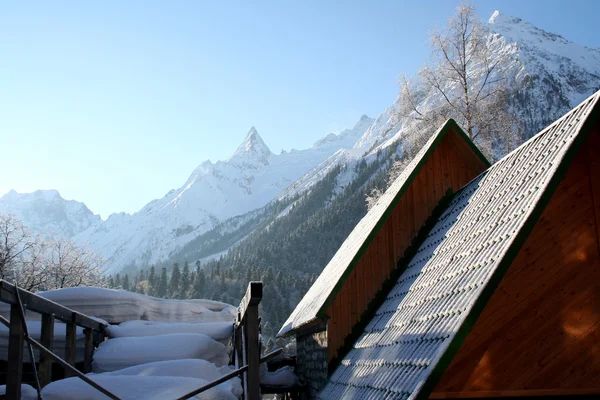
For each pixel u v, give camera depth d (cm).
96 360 1166
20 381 622
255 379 673
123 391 798
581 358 679
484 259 710
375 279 1162
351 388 866
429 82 2495
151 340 1212
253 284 673
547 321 684
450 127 1240
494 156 2392
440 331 675
